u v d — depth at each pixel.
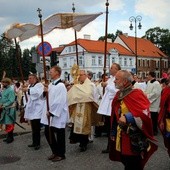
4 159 7.98
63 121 7.55
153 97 10.88
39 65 14.95
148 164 7.09
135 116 4.64
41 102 8.96
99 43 68.31
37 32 8.68
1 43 66.06
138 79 13.52
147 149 4.82
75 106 8.62
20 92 17.16
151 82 11.09
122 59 70.69
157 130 10.94
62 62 70.88
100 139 9.99
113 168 6.89
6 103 9.94
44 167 7.16
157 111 10.80
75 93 8.61
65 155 8.11
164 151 8.18
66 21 8.37
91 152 8.34
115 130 5.05
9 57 66.00
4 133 11.23
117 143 4.92
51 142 7.66
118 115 4.89
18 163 7.58
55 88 7.54
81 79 8.80
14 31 8.84
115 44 72.25
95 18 8.43
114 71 7.82
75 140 8.55
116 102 4.95
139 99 4.72
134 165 4.83
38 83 9.11
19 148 9.14
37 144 9.01
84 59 64.69
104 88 8.29
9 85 10.09
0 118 10.29
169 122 6.44
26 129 12.15
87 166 7.09
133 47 74.56
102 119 8.81
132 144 4.70
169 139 6.53
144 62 76.62
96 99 8.69
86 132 8.42
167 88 6.54
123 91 4.84
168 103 6.44
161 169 6.72
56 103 7.48
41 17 7.48
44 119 7.75
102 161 7.46
